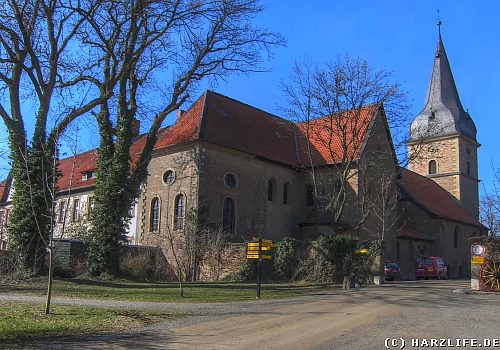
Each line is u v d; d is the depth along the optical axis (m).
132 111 26.72
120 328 10.51
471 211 61.34
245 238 34.25
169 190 33.56
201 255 29.70
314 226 37.38
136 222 36.19
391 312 12.91
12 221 22.39
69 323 10.89
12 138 22.84
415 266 41.88
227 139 34.53
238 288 21.70
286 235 37.75
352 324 10.88
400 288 22.17
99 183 25.52
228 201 33.78
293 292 19.94
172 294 18.36
